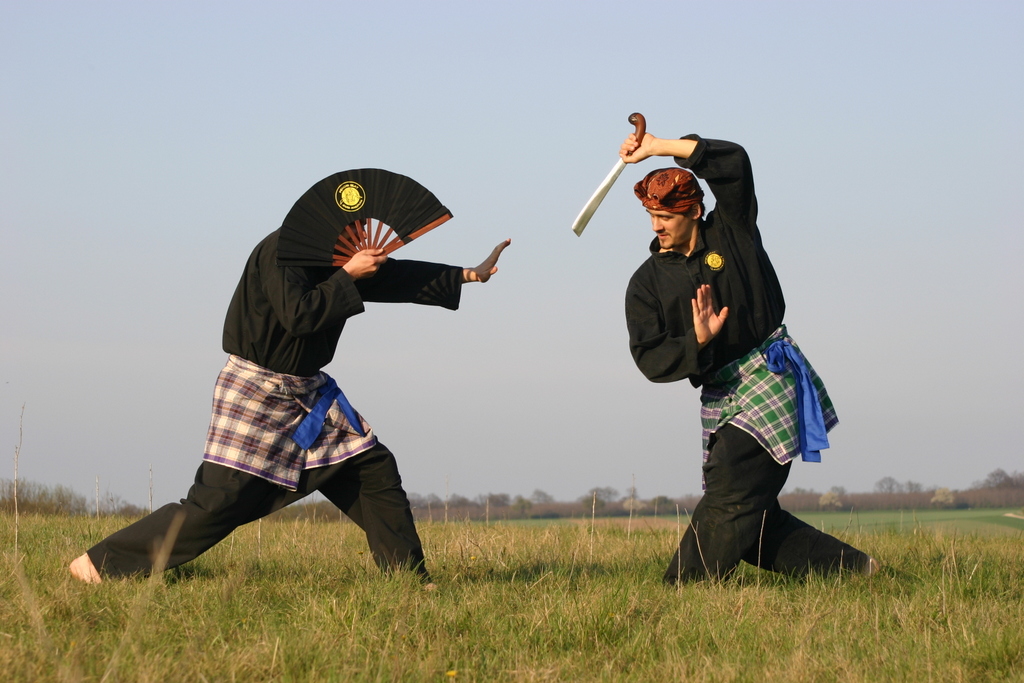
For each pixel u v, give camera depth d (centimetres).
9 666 330
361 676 336
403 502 536
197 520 494
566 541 758
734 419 533
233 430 502
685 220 539
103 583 473
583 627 414
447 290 555
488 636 411
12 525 811
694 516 541
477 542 683
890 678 364
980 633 416
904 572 570
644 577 555
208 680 327
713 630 418
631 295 548
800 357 548
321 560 617
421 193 506
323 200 502
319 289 493
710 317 514
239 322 505
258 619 412
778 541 558
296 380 509
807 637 399
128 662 340
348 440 525
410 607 432
